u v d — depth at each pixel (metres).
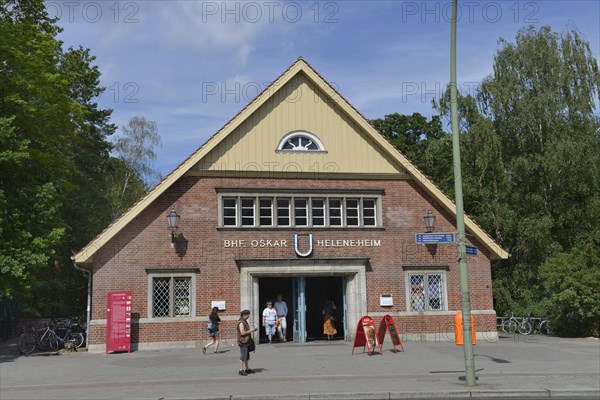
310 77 25.97
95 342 22.84
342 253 25.36
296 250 24.88
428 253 26.08
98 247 23.11
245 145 25.25
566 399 12.90
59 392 13.90
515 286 34.69
